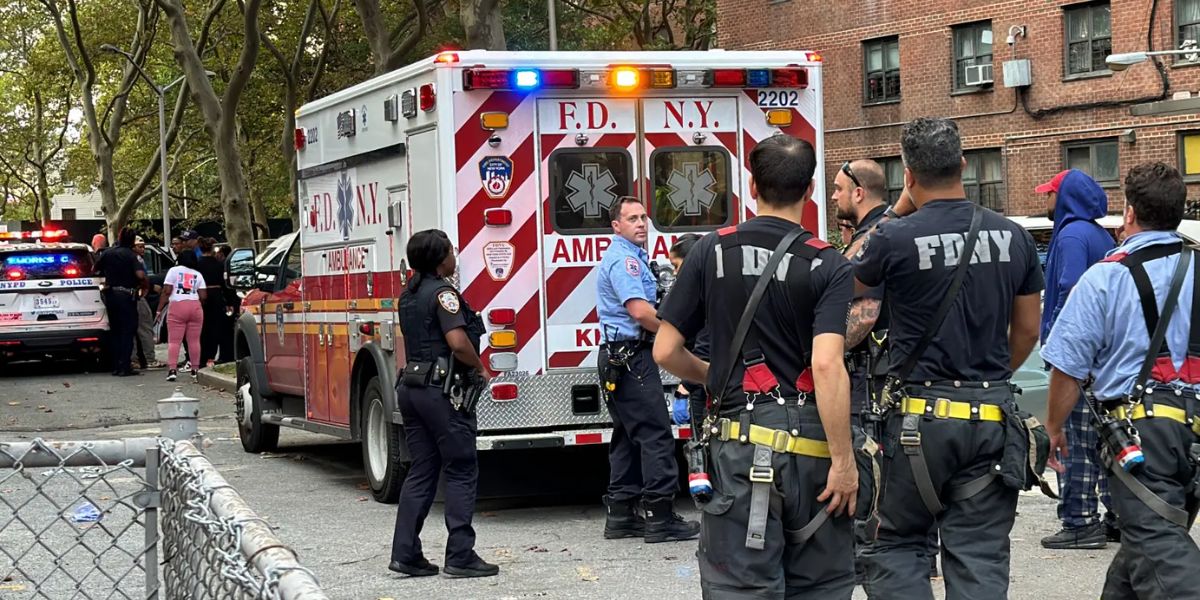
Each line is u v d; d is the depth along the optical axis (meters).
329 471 11.11
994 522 4.66
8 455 3.86
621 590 6.70
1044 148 31.06
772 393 4.15
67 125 53.62
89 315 20.88
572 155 8.68
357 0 24.30
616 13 39.00
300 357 11.09
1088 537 7.29
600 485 9.98
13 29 44.19
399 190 9.01
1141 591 4.69
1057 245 7.14
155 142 50.50
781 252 4.14
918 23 33.19
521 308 8.58
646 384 7.79
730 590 4.17
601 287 7.81
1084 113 30.22
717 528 4.20
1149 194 4.73
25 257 20.62
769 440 4.11
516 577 7.04
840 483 4.07
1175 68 28.64
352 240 9.81
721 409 4.23
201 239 20.55
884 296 4.85
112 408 16.09
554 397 8.65
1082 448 7.21
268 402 12.09
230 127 26.58
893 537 4.75
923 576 4.71
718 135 8.95
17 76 50.16
